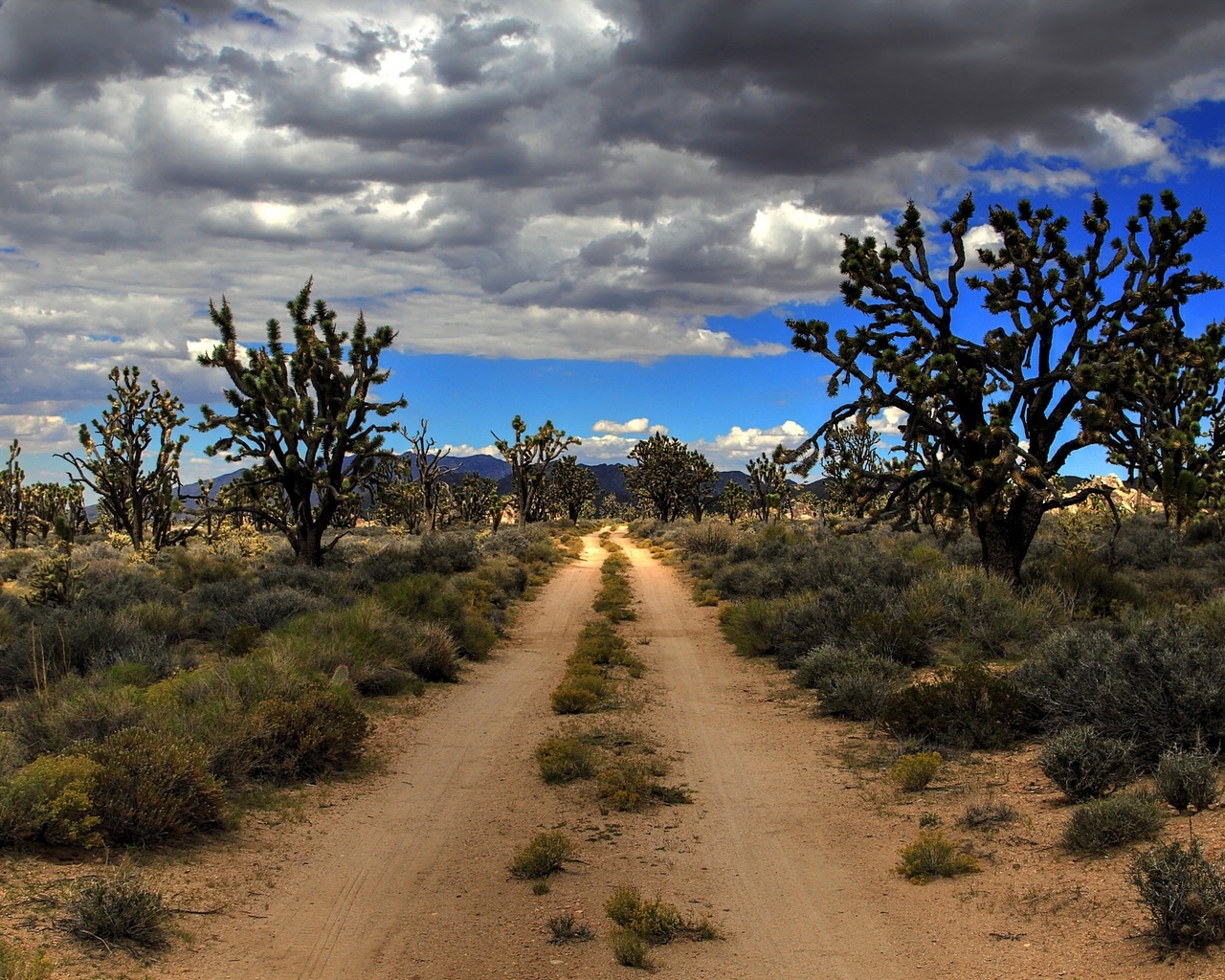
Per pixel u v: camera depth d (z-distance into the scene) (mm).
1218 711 8203
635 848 7758
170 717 9688
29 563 35562
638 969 5391
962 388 18188
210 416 28078
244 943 5652
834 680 13281
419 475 61656
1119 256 17859
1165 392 23438
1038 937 5383
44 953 4891
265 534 52531
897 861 7105
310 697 10570
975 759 9836
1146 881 5262
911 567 21797
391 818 8672
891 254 18891
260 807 8703
